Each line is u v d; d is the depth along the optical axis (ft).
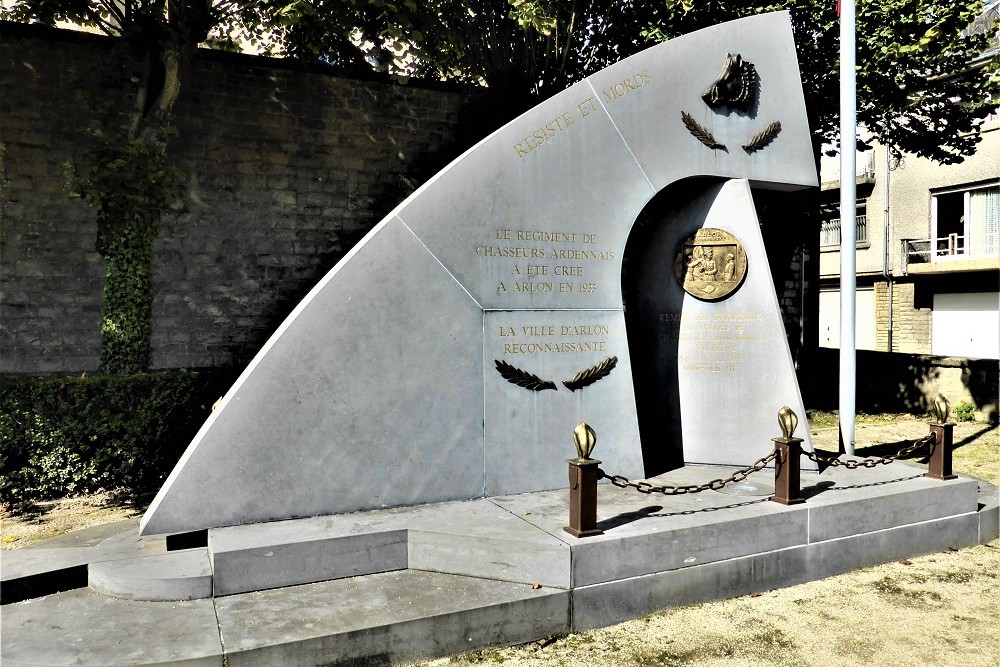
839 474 20.29
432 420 17.69
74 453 23.95
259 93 32.35
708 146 21.18
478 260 18.31
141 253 28.81
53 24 27.50
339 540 14.75
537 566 14.26
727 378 21.72
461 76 36.81
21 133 27.94
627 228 20.20
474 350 18.24
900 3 31.91
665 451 22.30
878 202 64.80
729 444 21.65
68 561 14.75
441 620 12.96
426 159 36.06
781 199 40.40
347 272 16.89
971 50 36.37
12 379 23.50
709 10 32.37
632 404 20.12
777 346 21.15
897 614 14.85
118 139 29.01
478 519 16.11
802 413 20.72
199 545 15.84
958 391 37.63
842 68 24.13
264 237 32.55
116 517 21.56
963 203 58.08
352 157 34.37
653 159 20.47
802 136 22.58
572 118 19.52
